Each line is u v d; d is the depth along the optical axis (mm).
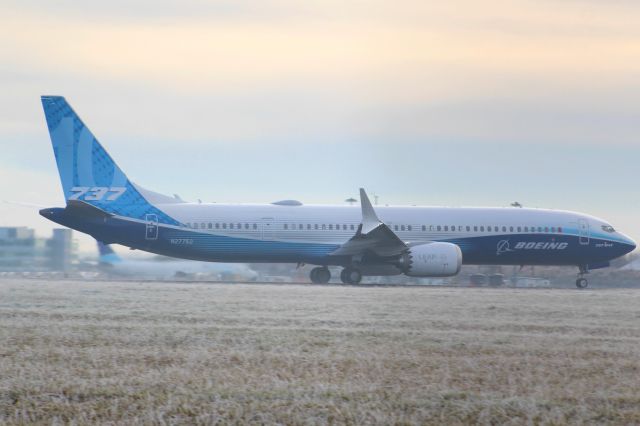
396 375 46062
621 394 42812
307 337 59812
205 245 131000
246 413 37750
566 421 38281
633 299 118875
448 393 42000
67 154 127688
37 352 50531
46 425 36000
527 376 46781
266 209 133875
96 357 49188
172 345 54594
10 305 81375
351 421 37156
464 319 77562
